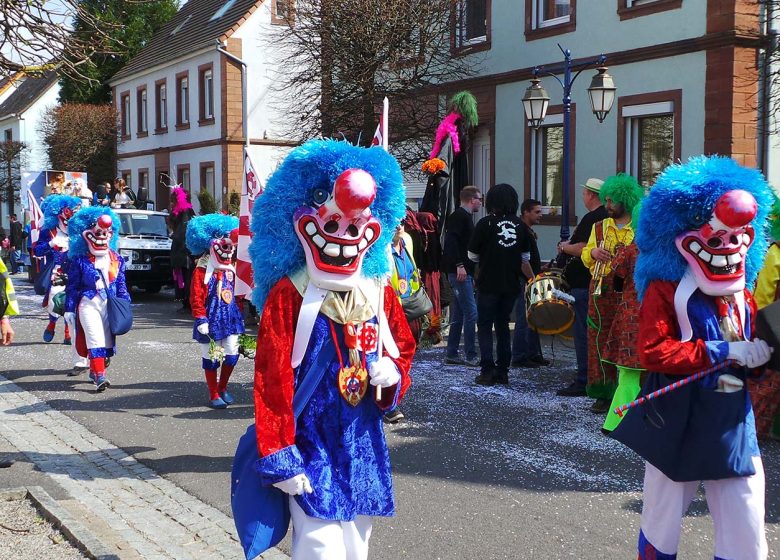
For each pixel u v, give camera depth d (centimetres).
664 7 1458
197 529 506
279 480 312
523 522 512
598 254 736
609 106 1225
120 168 4025
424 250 1070
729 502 352
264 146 3102
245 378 973
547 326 857
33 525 491
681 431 353
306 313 329
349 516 324
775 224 633
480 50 1842
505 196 891
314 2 1734
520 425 741
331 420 329
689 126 1434
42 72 582
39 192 2230
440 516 523
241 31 3036
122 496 571
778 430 680
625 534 492
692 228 362
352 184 317
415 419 765
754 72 1373
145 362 1087
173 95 3466
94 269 896
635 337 635
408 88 1786
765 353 347
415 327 801
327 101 1791
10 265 2927
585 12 1605
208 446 691
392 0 1697
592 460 636
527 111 1296
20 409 826
